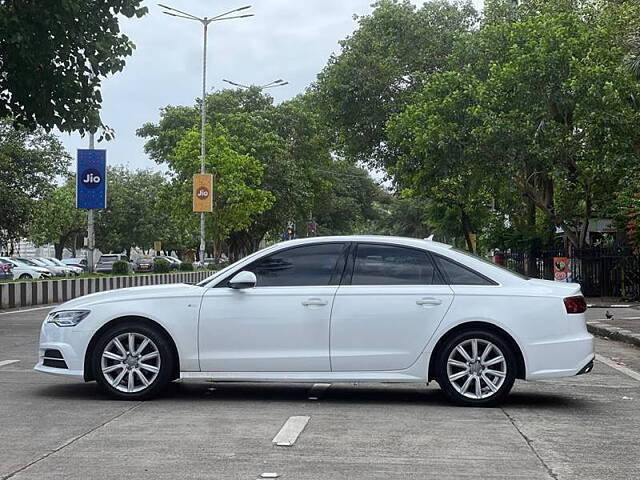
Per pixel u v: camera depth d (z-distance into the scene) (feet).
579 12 96.99
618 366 38.01
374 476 18.52
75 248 241.14
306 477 18.38
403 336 26.55
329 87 135.85
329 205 224.53
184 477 18.34
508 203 114.52
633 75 83.25
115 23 56.59
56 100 57.11
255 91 187.73
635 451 21.12
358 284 27.04
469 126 90.58
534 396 29.27
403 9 135.95
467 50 102.47
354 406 26.91
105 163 90.79
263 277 27.40
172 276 120.57
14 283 73.56
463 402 26.71
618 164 84.33
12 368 34.76
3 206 112.47
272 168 177.17
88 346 27.32
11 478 18.21
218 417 24.90
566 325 26.55
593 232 105.50
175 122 180.86
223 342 26.86
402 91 136.05
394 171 122.11
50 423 23.90
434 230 180.96
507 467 19.38
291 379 26.66
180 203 154.20
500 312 26.48
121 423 23.91
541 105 88.48
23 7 51.31
